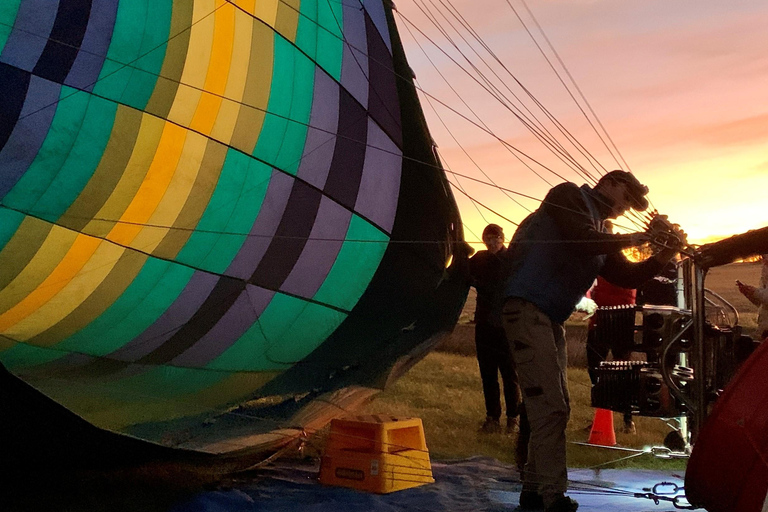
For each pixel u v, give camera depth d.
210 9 5.16
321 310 5.88
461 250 5.50
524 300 3.76
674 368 4.00
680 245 3.34
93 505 3.72
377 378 5.31
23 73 4.38
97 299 5.01
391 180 5.87
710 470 2.85
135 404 4.32
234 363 5.41
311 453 5.07
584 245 3.67
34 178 4.51
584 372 9.63
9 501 3.67
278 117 5.51
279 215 5.57
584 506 3.98
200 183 5.20
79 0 4.59
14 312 4.75
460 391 8.10
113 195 4.84
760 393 2.76
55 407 3.20
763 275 4.81
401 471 4.27
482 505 3.95
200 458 3.96
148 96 4.88
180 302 5.32
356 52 5.84
